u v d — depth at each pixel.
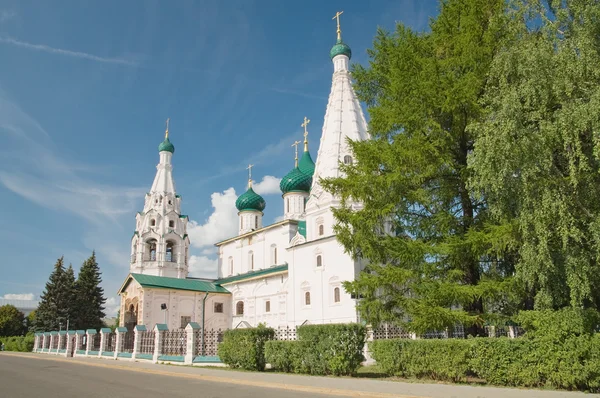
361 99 23.05
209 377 20.53
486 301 18.00
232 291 52.81
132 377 21.06
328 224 38.88
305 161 56.22
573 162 14.48
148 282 48.44
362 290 19.30
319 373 20.11
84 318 68.50
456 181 19.48
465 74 18.36
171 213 58.88
